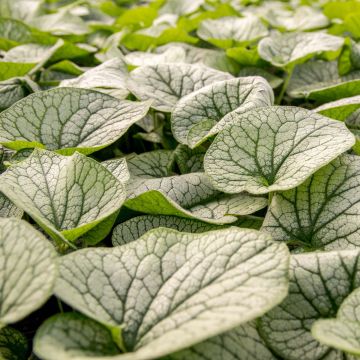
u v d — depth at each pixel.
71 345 0.38
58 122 0.57
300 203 0.50
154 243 0.43
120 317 0.40
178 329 0.38
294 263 0.44
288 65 0.72
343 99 0.61
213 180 0.50
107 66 0.66
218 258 0.42
